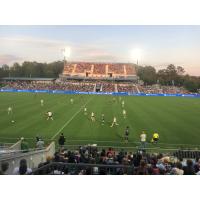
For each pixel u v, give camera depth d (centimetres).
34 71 15400
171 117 4456
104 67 13725
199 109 5559
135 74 13400
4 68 14775
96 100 6975
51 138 3002
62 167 1223
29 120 3938
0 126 3541
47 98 7331
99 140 2964
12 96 7831
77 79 13338
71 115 4403
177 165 1394
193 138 3122
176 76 13450
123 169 1177
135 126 3681
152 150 2647
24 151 1827
